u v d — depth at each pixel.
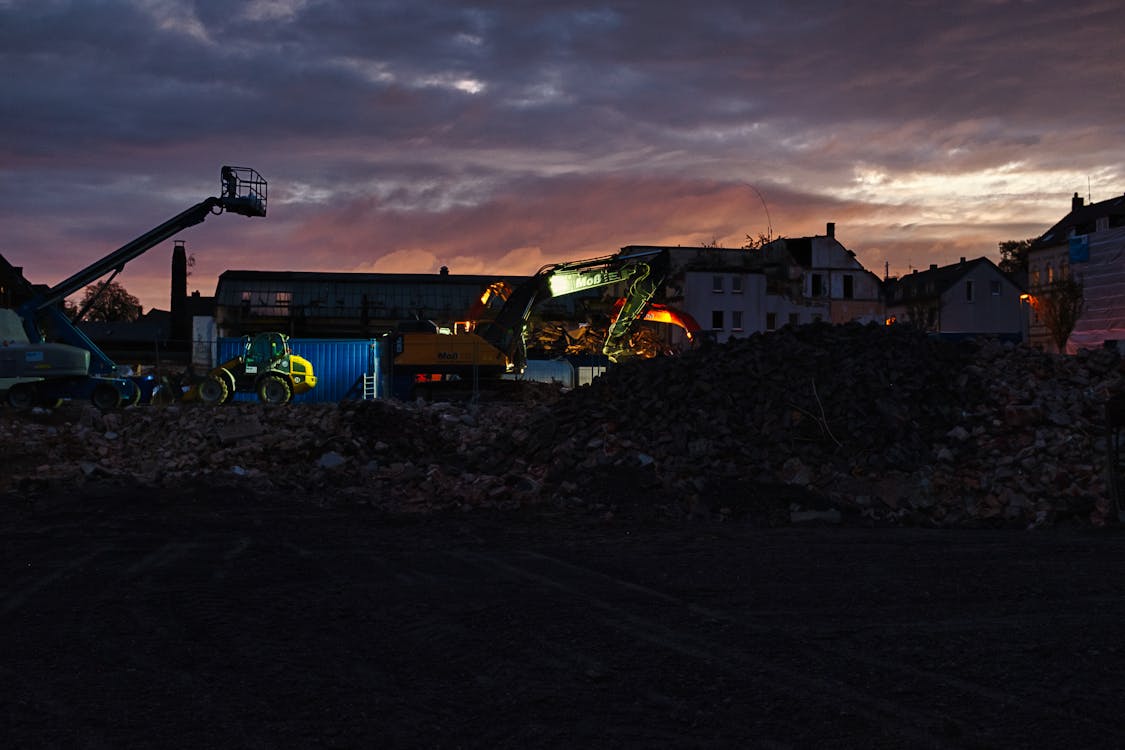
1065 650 6.43
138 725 4.95
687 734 4.84
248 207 33.56
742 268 67.44
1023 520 12.63
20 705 5.27
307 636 6.83
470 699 5.40
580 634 6.86
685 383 16.69
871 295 68.69
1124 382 16.06
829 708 5.24
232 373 29.30
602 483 14.28
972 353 17.55
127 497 13.79
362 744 4.69
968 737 4.80
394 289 67.50
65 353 26.19
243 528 12.01
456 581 8.84
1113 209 69.06
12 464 16.91
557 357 41.94
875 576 8.99
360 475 16.31
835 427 14.73
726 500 13.34
